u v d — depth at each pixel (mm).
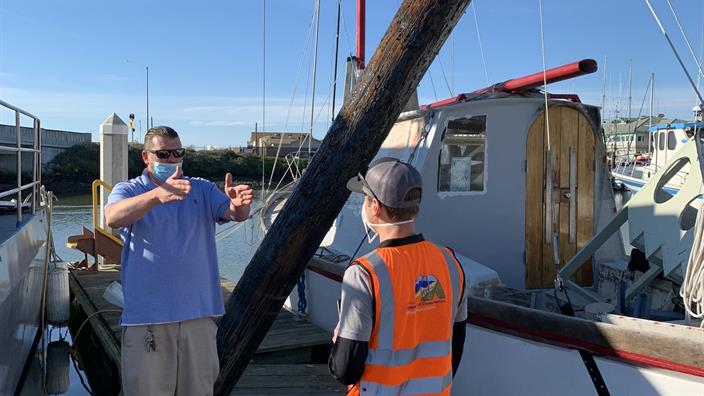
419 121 4910
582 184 5016
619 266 4527
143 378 2758
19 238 5207
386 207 2021
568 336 3018
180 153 2906
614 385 2852
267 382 4594
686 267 3119
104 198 9586
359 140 3268
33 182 6656
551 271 4926
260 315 3596
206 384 2932
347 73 6637
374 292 1905
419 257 2014
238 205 2820
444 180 4664
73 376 6266
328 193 3359
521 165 4809
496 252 4785
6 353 4551
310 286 5633
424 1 3062
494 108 4734
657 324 2852
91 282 7910
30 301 5914
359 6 6887
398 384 1949
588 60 4059
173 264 2775
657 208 3531
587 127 5012
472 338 3574
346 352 1913
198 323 2873
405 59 3143
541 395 3174
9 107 5188
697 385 2541
